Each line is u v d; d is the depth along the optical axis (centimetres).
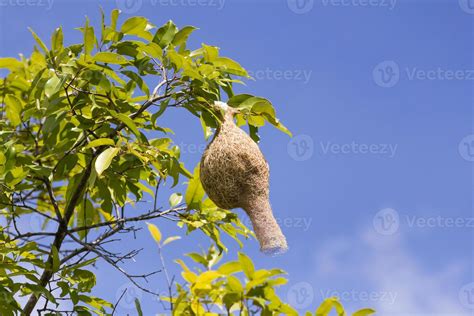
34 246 438
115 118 460
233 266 470
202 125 486
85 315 432
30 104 476
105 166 394
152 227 520
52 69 439
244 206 425
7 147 437
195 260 550
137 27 449
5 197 456
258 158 430
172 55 432
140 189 505
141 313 425
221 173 425
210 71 449
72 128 470
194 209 488
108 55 414
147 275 441
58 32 453
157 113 427
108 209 483
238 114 464
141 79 447
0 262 423
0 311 413
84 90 457
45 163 576
